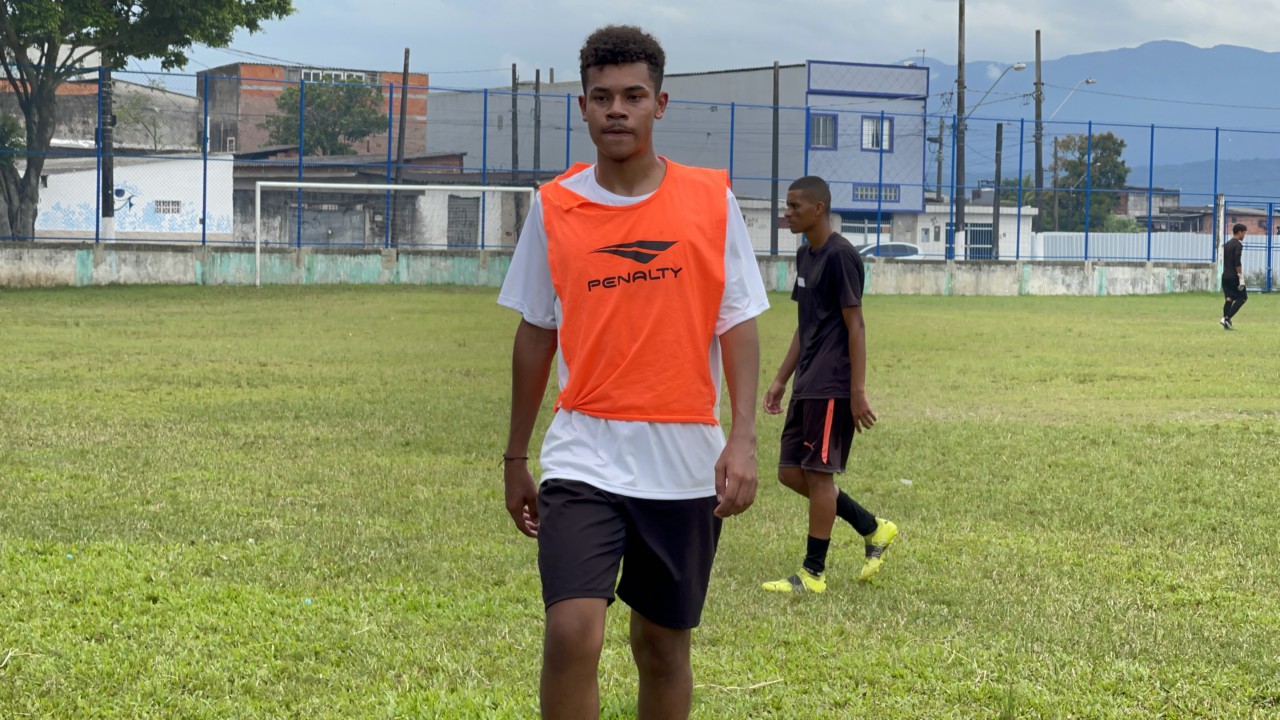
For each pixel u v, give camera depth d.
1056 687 4.29
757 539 6.54
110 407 10.73
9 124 31.39
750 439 3.18
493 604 5.14
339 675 4.30
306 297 27.53
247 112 54.81
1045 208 69.88
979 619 5.12
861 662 4.53
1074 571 5.96
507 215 39.22
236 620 4.87
